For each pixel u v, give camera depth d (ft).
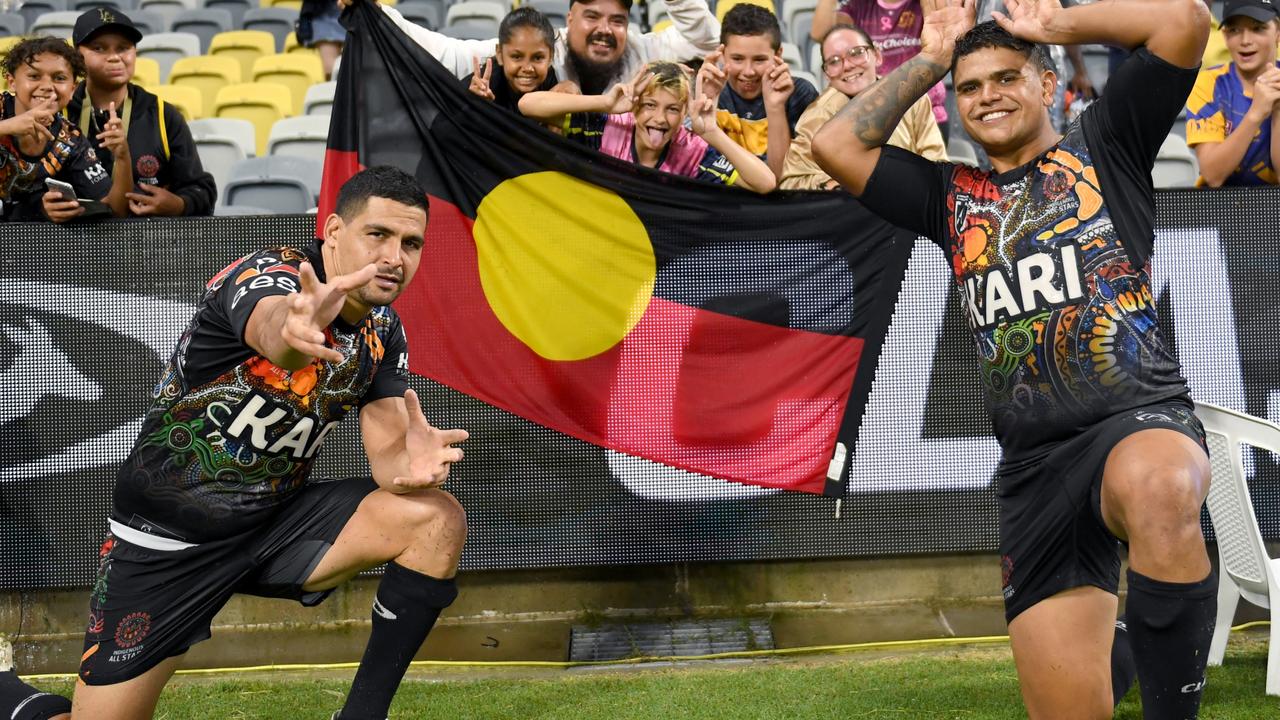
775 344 13.71
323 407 8.99
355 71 13.53
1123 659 10.37
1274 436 11.14
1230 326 13.73
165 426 8.89
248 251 13.62
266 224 13.62
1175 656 7.77
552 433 13.71
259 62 29.66
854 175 9.29
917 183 9.20
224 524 9.02
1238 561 11.54
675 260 13.69
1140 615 7.79
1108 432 8.23
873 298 13.73
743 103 15.31
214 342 8.66
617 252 13.66
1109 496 8.06
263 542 9.31
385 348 9.48
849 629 13.37
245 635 13.69
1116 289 8.40
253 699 11.56
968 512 13.80
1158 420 8.11
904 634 13.16
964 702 10.92
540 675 12.28
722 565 14.03
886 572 14.05
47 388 13.52
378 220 8.40
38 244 13.50
